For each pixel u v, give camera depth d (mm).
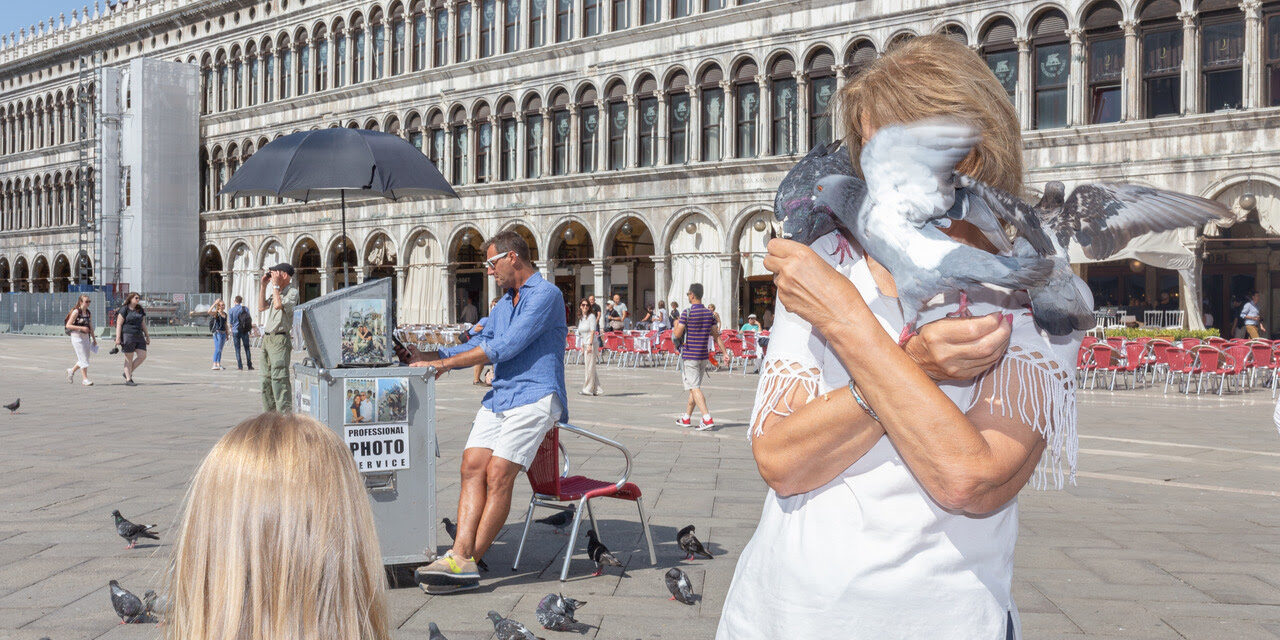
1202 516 7805
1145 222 1612
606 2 35781
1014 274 1343
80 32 56500
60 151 57156
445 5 40469
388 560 5727
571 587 5727
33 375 23422
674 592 5227
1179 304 29062
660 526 7332
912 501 1567
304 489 1343
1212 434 13039
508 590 5664
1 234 61781
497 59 38469
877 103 1545
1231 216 1584
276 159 7488
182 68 49344
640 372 25844
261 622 1317
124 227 49875
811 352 1645
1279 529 7305
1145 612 5188
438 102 40531
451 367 5723
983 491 1453
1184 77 25031
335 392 5629
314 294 47500
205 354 33344
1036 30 27281
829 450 1564
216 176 50031
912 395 1426
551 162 37406
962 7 28203
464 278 42875
